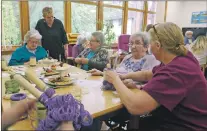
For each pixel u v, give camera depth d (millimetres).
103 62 2154
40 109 774
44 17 3016
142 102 887
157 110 1090
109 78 1201
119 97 1089
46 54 2705
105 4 5117
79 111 714
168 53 1031
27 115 801
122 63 1989
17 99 843
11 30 3516
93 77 1635
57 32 3133
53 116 650
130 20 5961
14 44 3576
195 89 946
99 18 5035
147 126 1161
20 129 731
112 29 5086
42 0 3881
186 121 994
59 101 719
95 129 1380
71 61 2752
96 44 2271
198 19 6383
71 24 4449
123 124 1513
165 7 6930
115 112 1104
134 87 1262
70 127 647
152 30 1067
